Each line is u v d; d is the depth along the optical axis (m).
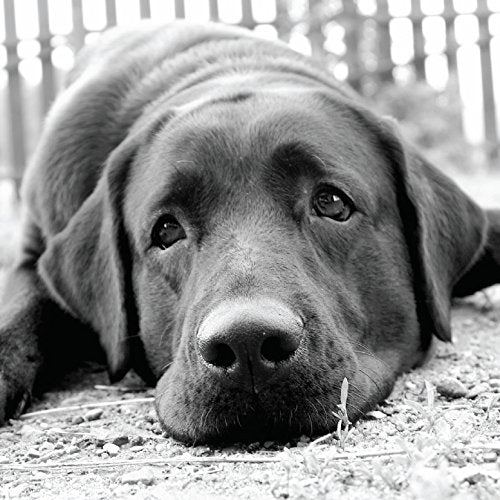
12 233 1.32
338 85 0.83
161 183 0.66
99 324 0.72
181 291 0.66
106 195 0.72
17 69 2.19
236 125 0.67
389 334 0.69
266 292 0.57
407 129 2.39
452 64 2.52
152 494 0.52
